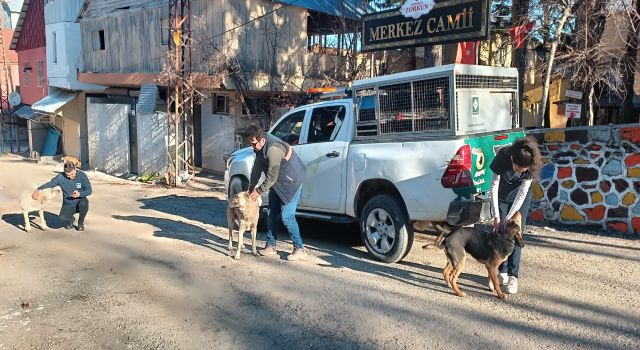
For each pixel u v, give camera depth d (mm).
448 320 4406
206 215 9633
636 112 16141
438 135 5520
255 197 6219
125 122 18297
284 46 16297
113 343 4129
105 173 19016
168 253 6777
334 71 16578
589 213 7516
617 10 10438
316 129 6969
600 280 5367
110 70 20203
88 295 5219
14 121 31375
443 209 5367
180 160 16125
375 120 6129
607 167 7348
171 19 15883
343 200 6488
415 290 5160
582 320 4355
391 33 10469
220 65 14477
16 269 6141
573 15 10688
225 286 5418
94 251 6941
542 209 7910
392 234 5914
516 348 3875
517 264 5012
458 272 4961
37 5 28406
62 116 24891
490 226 5320
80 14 21328
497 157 4949
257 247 7008
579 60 10414
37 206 8242
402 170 5676
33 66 29891
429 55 11727
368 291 5164
